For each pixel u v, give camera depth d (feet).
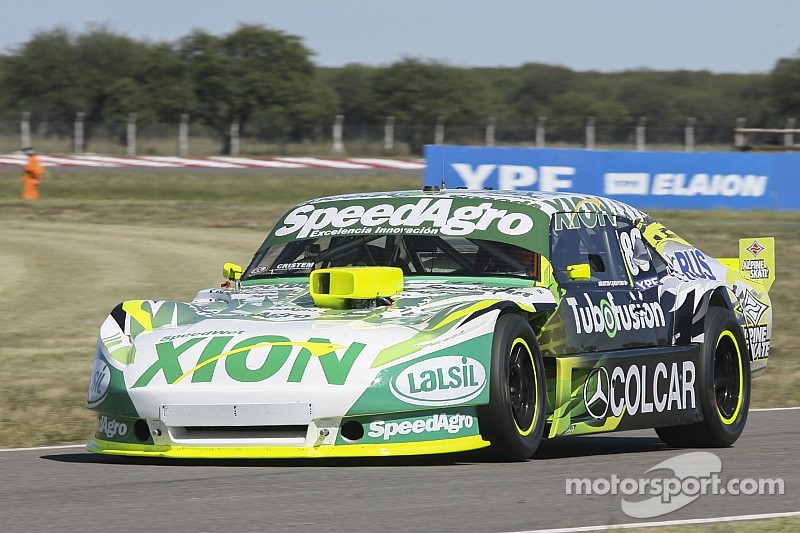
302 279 76.74
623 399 75.51
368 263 75.92
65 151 486.38
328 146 504.84
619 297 77.92
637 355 76.89
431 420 63.57
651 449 82.12
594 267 78.02
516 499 57.06
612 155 287.89
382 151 500.74
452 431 63.98
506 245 75.00
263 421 62.34
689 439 83.30
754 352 90.63
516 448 65.92
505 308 67.77
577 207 80.23
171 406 63.26
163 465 66.90
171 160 430.20
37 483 63.16
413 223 77.92
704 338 81.97
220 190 362.74
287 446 62.85
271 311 69.31
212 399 62.64
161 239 255.29
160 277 201.16
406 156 497.46
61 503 56.70
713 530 50.72
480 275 73.67
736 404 84.99
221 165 425.28
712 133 461.78
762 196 298.76
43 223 286.87
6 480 64.69
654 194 291.58
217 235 263.70
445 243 76.02
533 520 52.42
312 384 62.28
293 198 350.02
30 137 488.44
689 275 86.07
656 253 84.79
